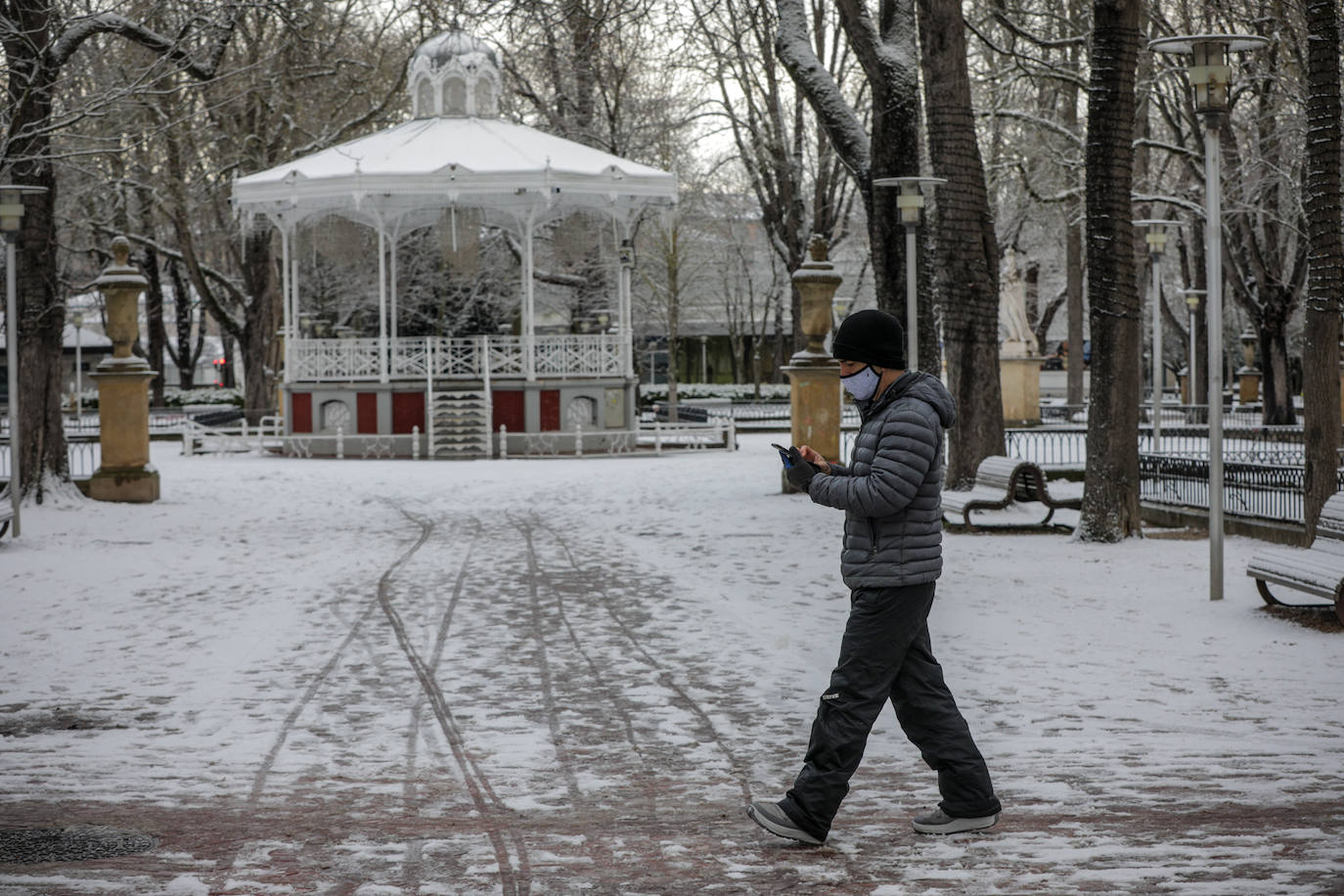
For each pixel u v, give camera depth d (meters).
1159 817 5.42
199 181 44.00
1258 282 38.09
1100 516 16.42
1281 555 11.24
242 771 6.69
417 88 42.41
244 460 37.25
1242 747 6.85
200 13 21.31
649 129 48.22
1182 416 45.44
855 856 4.97
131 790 6.27
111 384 23.41
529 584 13.79
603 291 52.88
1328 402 15.13
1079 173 36.12
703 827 5.51
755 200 65.00
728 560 15.61
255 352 49.16
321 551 16.92
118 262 23.59
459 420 38.31
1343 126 19.56
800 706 8.19
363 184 36.91
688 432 41.69
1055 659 9.47
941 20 19.56
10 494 20.17
